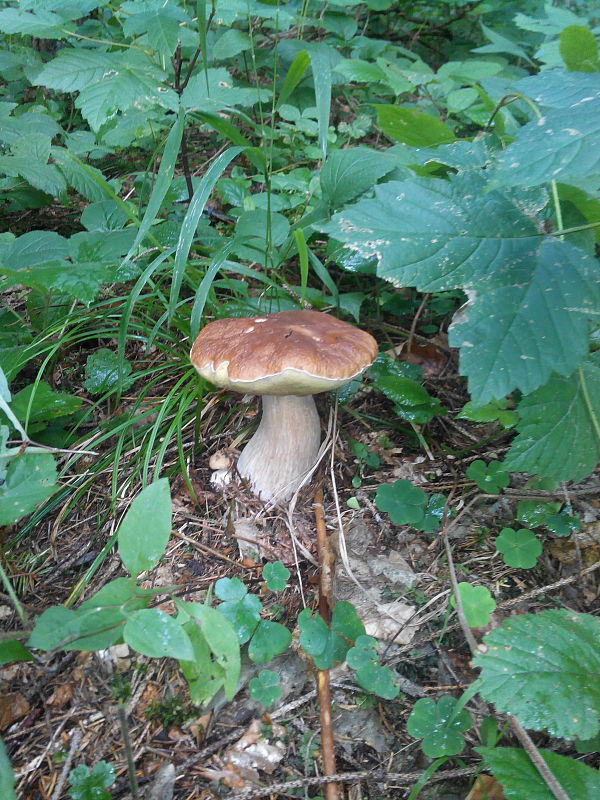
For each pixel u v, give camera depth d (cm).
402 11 108
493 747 31
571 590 41
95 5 54
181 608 32
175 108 52
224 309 52
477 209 33
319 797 33
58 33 52
